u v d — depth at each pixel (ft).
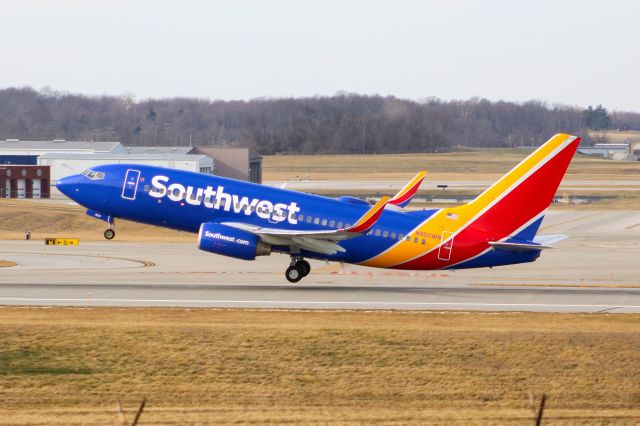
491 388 526.98
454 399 508.12
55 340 590.55
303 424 459.32
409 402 501.97
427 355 577.84
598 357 578.25
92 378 531.50
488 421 468.75
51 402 493.77
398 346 591.37
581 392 522.47
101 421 462.19
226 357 567.59
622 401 509.76
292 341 595.88
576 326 653.30
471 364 564.71
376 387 525.34
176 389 516.73
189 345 585.22
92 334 602.44
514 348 591.37
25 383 521.24
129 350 575.38
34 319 647.15
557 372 554.05
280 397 506.48
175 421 463.01
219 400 500.74
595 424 469.98
